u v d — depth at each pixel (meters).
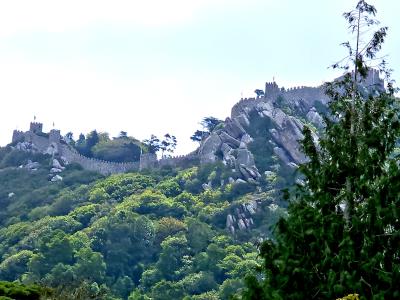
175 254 177.88
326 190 36.50
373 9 39.25
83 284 54.28
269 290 33.81
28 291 47.88
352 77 39.03
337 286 31.55
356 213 34.59
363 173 35.47
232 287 152.88
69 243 173.62
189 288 161.88
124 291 164.25
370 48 39.00
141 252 184.00
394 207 33.19
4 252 197.88
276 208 197.75
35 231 198.75
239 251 177.38
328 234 33.97
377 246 33.09
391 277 31.78
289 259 34.00
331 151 36.53
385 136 36.22
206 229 189.50
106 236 186.12
